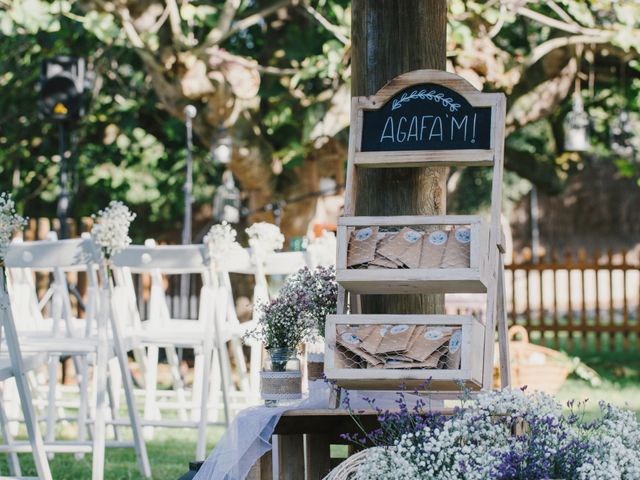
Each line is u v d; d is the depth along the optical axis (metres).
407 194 4.76
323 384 4.43
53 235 8.09
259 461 4.30
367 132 4.43
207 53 10.11
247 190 12.27
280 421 4.30
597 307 15.66
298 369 4.40
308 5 9.90
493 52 9.98
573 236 27.38
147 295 13.61
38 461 5.12
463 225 4.09
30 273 7.53
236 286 13.34
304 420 4.32
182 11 9.88
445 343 3.99
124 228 5.88
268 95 11.50
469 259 4.04
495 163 4.25
